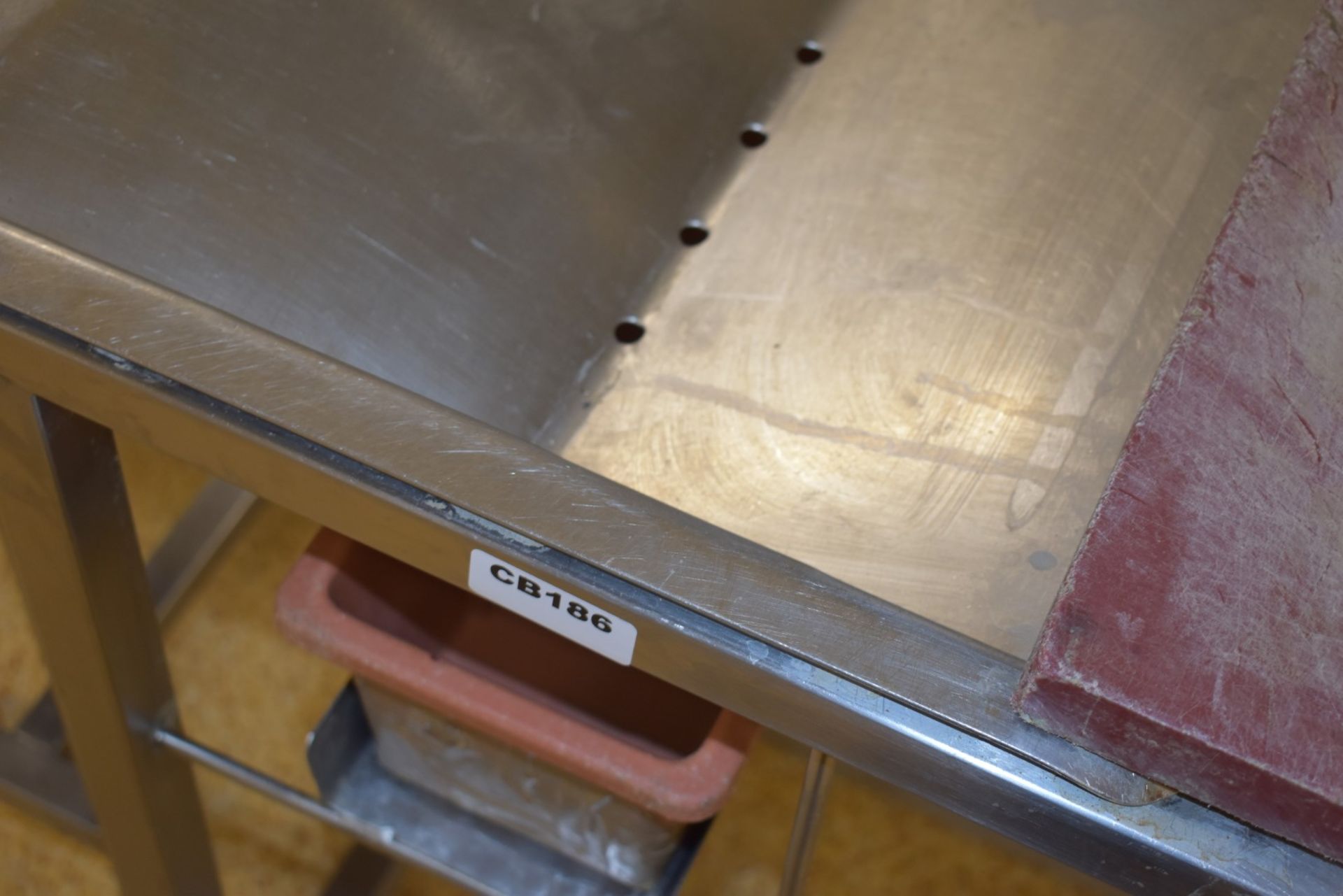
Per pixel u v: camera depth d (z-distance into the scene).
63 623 0.92
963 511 0.87
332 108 0.87
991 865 1.44
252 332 0.67
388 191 0.88
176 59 0.82
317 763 1.00
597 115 1.00
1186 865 0.56
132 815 1.09
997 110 1.07
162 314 0.67
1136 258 0.98
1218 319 0.63
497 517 0.62
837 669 0.58
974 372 0.94
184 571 1.52
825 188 1.04
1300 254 0.67
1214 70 1.08
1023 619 0.82
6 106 0.76
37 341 0.67
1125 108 1.06
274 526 1.64
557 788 0.96
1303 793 0.52
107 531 0.88
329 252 0.84
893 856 1.44
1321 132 0.72
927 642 0.60
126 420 0.70
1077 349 0.94
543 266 0.94
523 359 0.91
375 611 0.97
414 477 0.63
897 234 1.01
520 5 0.97
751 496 0.89
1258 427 0.60
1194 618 0.55
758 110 1.09
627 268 0.98
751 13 1.10
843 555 0.85
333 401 0.65
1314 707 0.53
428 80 0.92
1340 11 0.77
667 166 1.03
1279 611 0.56
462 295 0.89
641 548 0.61
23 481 0.81
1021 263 0.98
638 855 1.00
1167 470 0.58
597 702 1.00
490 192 0.93
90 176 0.77
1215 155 1.03
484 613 1.03
